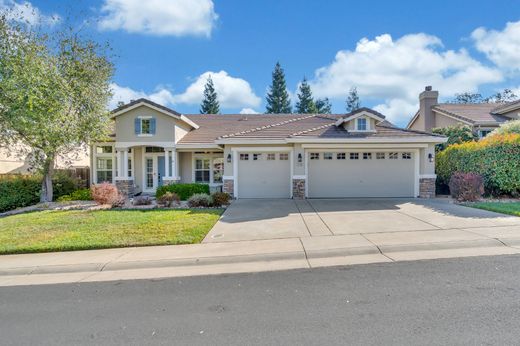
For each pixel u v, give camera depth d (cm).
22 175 1653
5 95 1291
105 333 370
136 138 1820
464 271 533
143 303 455
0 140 1442
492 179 1323
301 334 348
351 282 504
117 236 822
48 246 744
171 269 619
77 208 1362
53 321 406
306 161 1520
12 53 1349
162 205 1392
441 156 1670
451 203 1271
